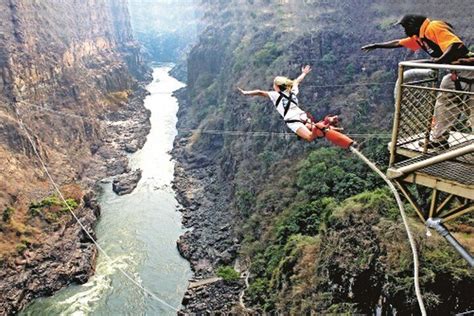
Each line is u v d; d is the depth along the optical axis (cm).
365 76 5566
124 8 15238
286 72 6109
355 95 5281
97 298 3912
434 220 699
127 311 3731
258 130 5916
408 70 749
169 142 8356
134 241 4884
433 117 745
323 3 6875
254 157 5684
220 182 6234
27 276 4106
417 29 753
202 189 6175
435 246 2308
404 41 787
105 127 8812
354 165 4131
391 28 5666
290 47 6400
